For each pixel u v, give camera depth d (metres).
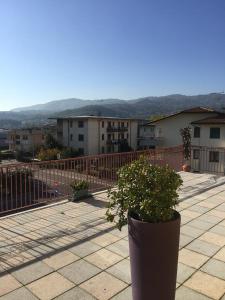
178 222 2.55
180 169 10.12
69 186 6.60
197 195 6.88
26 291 3.17
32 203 6.52
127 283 3.31
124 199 2.70
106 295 3.10
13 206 6.55
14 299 3.04
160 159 8.76
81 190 6.45
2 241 4.38
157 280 2.53
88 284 3.29
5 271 3.55
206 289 3.21
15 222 5.15
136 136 57.19
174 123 34.75
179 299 3.05
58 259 3.83
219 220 5.30
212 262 3.79
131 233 2.59
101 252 4.02
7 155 60.00
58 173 6.71
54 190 6.74
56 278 3.41
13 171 6.62
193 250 4.12
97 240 4.40
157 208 2.48
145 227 2.46
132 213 2.68
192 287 3.25
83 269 3.60
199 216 5.50
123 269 3.59
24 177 6.65
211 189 7.42
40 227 4.92
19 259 3.83
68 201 6.36
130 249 2.63
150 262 2.50
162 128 35.59
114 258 3.86
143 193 2.55
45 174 6.76
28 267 3.64
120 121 54.03
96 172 7.16
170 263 2.53
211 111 31.84
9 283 3.31
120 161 7.65
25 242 4.34
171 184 2.61
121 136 54.47
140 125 56.91
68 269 3.59
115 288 3.22
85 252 4.02
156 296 2.55
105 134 51.78
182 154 10.22
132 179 2.68
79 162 6.90
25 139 63.75
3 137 79.00
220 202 6.36
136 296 2.64
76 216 5.45
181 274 3.50
